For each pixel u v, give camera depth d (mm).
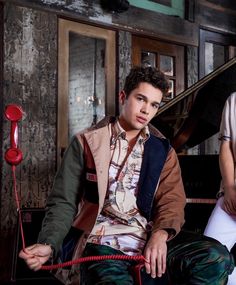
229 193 1934
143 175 1499
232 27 5719
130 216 1479
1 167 3666
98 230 1467
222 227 1952
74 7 4160
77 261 1340
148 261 1365
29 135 3844
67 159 1513
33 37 3883
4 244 3645
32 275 2436
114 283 1313
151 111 1497
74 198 1502
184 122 2975
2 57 3719
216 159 2604
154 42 4918
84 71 4863
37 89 3902
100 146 1479
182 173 2693
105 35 4461
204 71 5418
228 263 1413
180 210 1500
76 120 5016
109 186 1479
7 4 3732
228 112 2037
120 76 4555
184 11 5238
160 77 1495
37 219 2480
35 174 3863
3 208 3658
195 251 1419
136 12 4676
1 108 3693
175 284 1452
